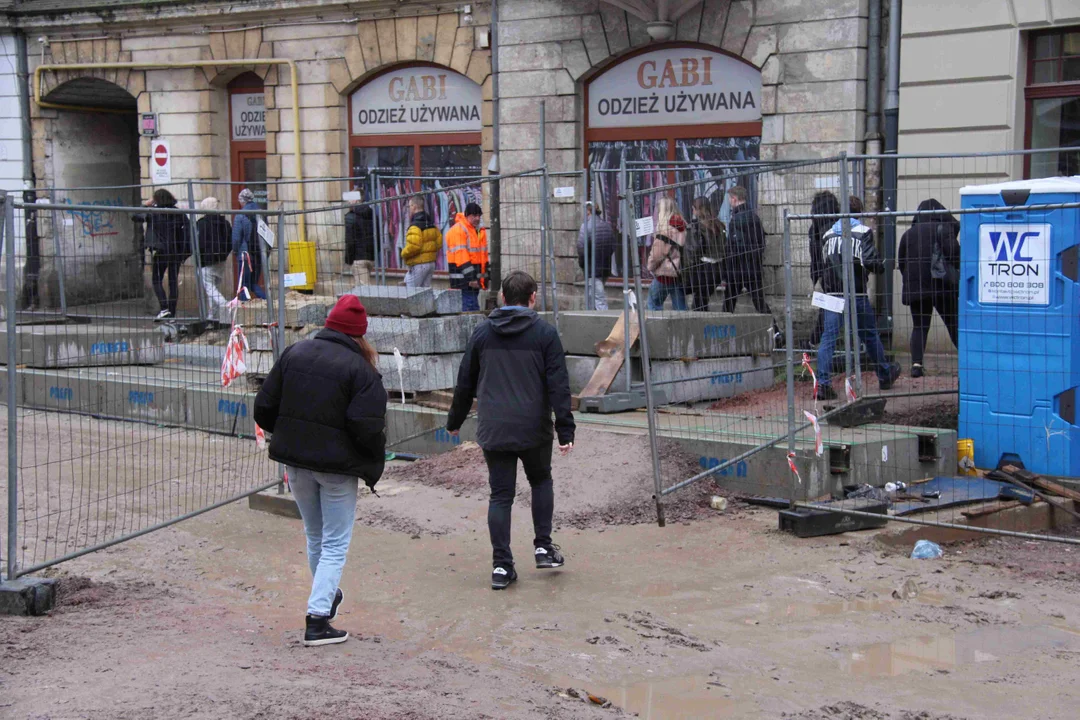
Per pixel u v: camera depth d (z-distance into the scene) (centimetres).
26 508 830
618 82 1551
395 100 1783
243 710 441
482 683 500
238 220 1192
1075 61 1190
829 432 865
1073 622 593
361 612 621
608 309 1248
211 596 650
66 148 2159
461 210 1432
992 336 852
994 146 1231
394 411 1026
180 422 1050
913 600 630
